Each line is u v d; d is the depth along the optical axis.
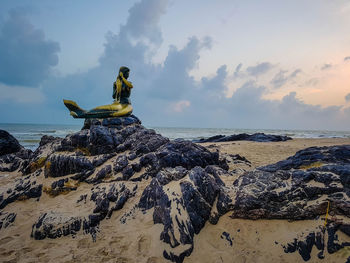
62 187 5.81
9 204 5.50
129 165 6.43
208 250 3.64
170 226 3.88
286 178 4.60
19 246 3.93
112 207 4.95
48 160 6.59
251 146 17.84
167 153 6.62
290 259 3.34
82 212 4.79
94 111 8.30
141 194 5.46
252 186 4.51
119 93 8.89
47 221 4.34
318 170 4.60
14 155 10.44
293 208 3.94
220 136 27.50
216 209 4.36
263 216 4.04
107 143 7.19
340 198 3.79
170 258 3.51
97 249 3.80
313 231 3.58
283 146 17.94
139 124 9.22
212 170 5.82
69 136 7.44
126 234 4.19
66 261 3.51
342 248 3.27
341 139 28.78
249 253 3.52
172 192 4.49
